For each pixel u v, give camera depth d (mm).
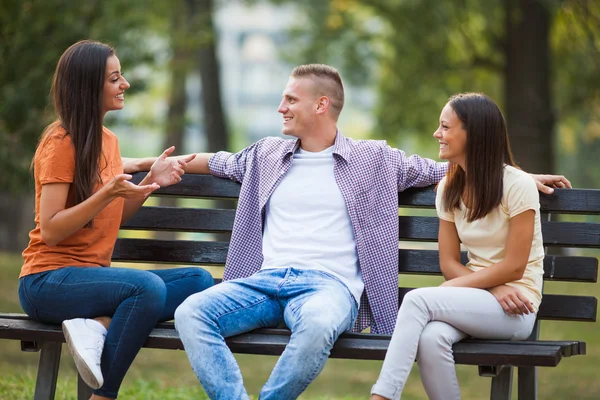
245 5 25203
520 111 19812
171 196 6320
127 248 6250
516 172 5305
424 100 22750
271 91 82188
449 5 20516
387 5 22281
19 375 8633
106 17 13391
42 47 12367
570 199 5723
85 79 5477
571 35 19797
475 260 5461
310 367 4996
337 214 5824
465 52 22078
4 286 14922
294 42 26547
